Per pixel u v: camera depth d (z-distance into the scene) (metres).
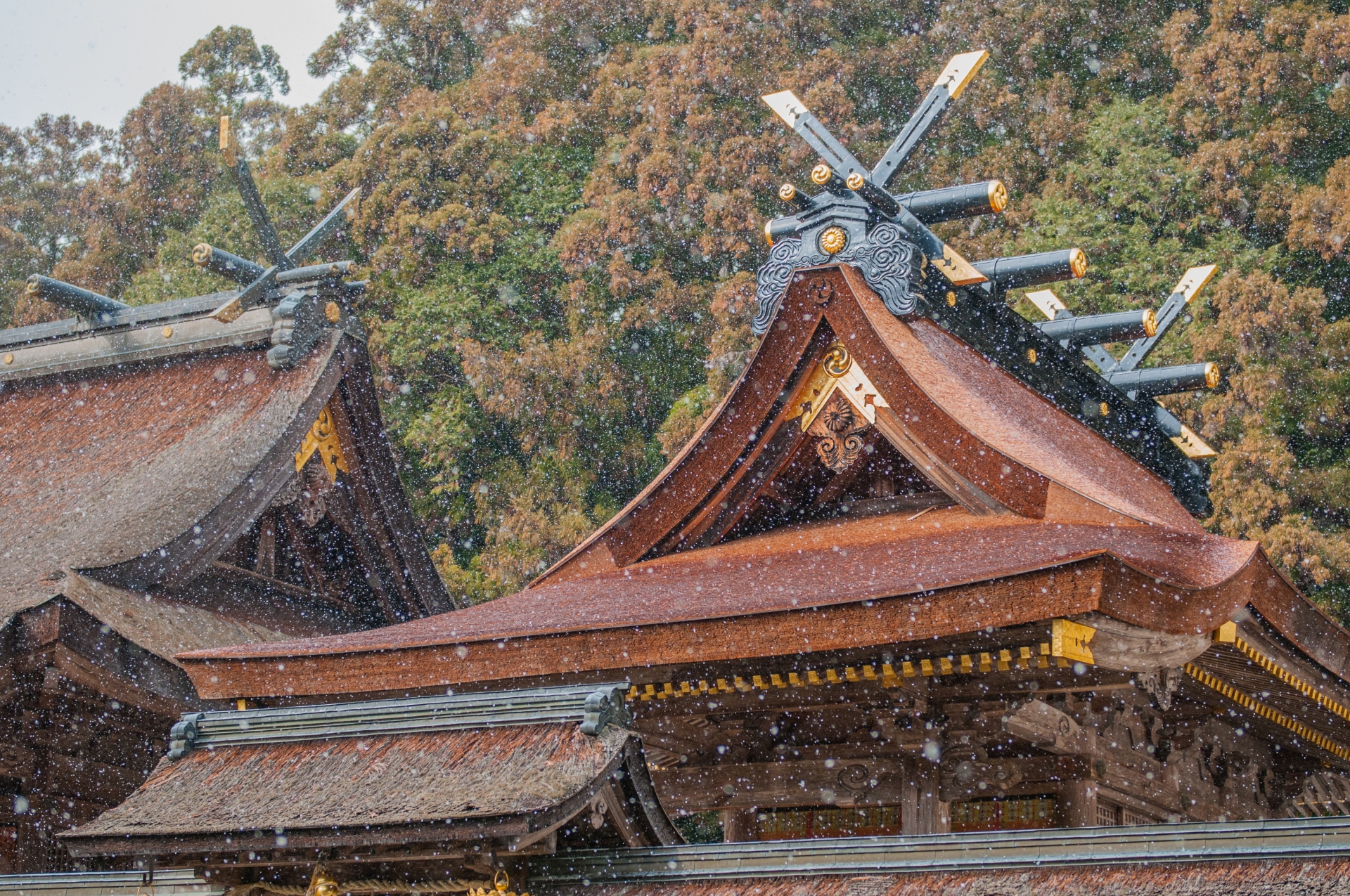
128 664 39.28
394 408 112.88
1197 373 49.09
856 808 34.03
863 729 32.75
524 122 129.25
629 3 133.25
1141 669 27.31
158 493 45.66
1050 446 36.28
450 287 113.69
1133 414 48.94
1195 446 50.00
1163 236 104.62
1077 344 46.75
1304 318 92.19
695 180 110.19
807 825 34.56
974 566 27.59
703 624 28.80
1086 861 21.16
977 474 32.88
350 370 50.84
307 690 32.31
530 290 115.81
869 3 123.62
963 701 30.25
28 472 51.72
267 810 24.25
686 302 109.19
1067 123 110.00
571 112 123.44
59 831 39.38
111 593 40.88
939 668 27.89
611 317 110.75
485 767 23.81
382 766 24.95
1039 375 43.41
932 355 36.19
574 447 106.75
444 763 24.41
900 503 36.72
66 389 56.44
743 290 100.94
